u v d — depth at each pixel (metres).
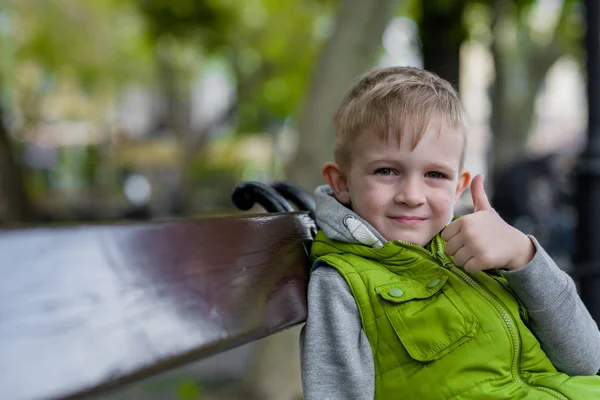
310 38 9.99
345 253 1.00
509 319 0.95
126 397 3.81
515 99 9.20
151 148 16.88
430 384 0.90
